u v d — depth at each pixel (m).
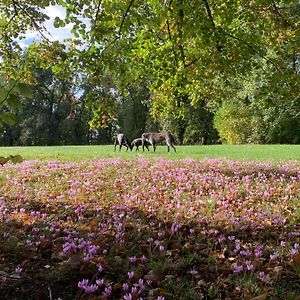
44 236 6.22
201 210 7.95
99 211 8.14
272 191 10.03
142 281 4.41
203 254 5.57
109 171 13.70
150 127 66.38
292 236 6.31
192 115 59.84
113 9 7.30
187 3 7.59
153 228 6.74
